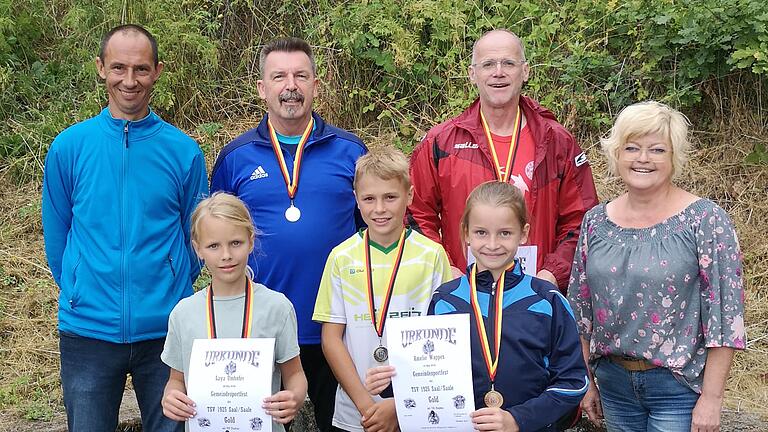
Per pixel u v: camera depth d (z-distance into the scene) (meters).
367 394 3.57
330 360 3.65
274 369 3.48
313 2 8.08
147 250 3.61
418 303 3.63
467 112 4.27
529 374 3.17
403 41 7.34
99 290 3.58
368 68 7.63
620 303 3.35
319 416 4.14
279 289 3.94
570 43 7.32
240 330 3.42
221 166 4.12
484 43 4.11
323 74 7.49
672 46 7.07
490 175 4.09
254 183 3.99
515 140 4.14
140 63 3.61
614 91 7.20
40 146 7.27
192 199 3.81
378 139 7.36
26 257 6.52
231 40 8.18
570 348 3.19
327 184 4.00
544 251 4.09
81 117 7.38
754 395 5.05
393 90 7.55
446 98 7.44
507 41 4.09
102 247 3.58
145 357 3.66
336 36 7.57
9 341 5.77
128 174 3.62
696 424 3.26
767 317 5.76
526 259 4.05
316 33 7.71
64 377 3.66
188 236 3.84
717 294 3.20
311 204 3.96
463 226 3.35
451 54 7.36
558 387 3.14
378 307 3.63
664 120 3.25
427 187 4.21
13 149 7.34
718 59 6.92
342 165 4.06
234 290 3.46
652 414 3.40
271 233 3.94
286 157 4.03
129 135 3.63
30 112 7.54
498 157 4.13
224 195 3.44
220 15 8.02
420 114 7.48
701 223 3.24
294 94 3.94
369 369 3.44
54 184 3.66
